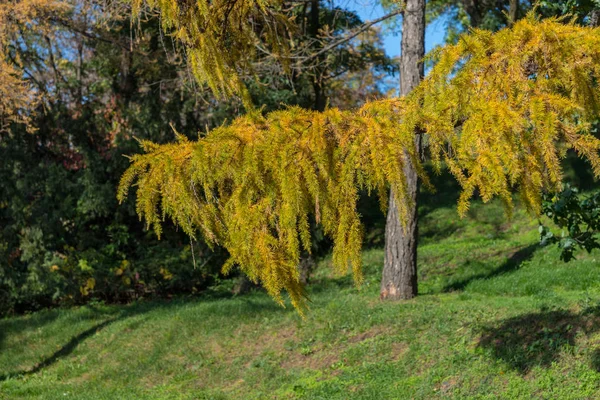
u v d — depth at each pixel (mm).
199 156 3961
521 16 12070
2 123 15961
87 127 17297
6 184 15922
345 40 11914
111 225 16969
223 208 4156
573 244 7645
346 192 3859
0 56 13961
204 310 12906
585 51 3598
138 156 4188
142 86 17844
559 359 7332
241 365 10156
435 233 18453
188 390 9562
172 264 16625
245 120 4184
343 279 15281
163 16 5441
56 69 17844
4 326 14469
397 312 10516
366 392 7871
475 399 7082
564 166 18469
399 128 3764
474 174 3566
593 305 8453
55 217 16109
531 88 3623
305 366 9508
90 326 13648
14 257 16094
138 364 10969
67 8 14766
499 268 13438
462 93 3707
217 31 5465
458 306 10125
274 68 11867
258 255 3998
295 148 3912
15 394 10312
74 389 10305
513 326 8547
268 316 12016
